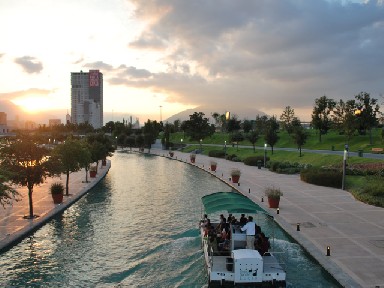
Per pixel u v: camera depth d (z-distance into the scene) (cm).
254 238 1894
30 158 2780
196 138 11638
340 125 8344
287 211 3042
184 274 1880
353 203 3366
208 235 2033
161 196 3975
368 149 7262
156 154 10775
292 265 1919
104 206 3444
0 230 2477
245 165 7188
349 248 2083
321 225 2589
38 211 3039
